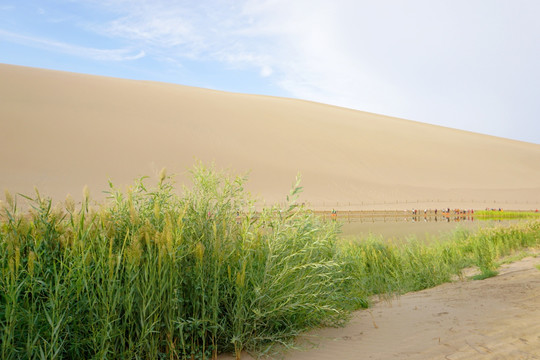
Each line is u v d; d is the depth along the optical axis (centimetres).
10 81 6625
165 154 5503
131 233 348
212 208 399
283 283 381
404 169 7119
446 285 689
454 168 7594
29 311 270
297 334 375
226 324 356
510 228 1257
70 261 296
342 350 357
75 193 3703
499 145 9344
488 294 553
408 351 345
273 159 6294
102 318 286
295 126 7781
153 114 6775
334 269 452
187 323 329
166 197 395
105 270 304
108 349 296
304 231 416
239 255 372
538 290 547
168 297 314
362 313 511
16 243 301
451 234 1366
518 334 368
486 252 884
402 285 714
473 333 380
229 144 6412
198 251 338
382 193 5922
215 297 336
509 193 6819
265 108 8394
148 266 313
